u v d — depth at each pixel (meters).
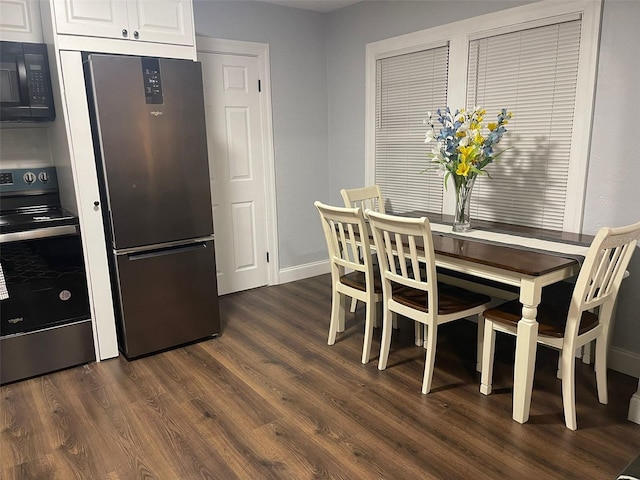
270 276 4.28
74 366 2.78
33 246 2.56
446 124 2.85
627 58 2.44
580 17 2.60
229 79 3.75
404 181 3.82
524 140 2.97
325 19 4.20
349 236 2.79
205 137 2.89
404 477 1.84
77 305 2.73
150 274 2.83
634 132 2.46
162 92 2.68
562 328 2.12
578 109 2.66
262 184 4.09
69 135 2.54
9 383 2.59
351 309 3.58
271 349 2.98
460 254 2.29
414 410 2.29
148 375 2.67
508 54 2.97
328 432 2.13
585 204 2.72
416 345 3.01
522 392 2.13
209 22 3.55
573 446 2.00
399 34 3.60
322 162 4.44
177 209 2.86
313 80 4.23
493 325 2.29
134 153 2.65
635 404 2.14
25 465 1.95
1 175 2.86
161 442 2.08
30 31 2.66
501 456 1.95
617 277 2.15
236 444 2.06
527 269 2.02
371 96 3.91
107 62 2.49
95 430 2.17
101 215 2.70
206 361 2.83
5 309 2.52
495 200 3.19
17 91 2.60
